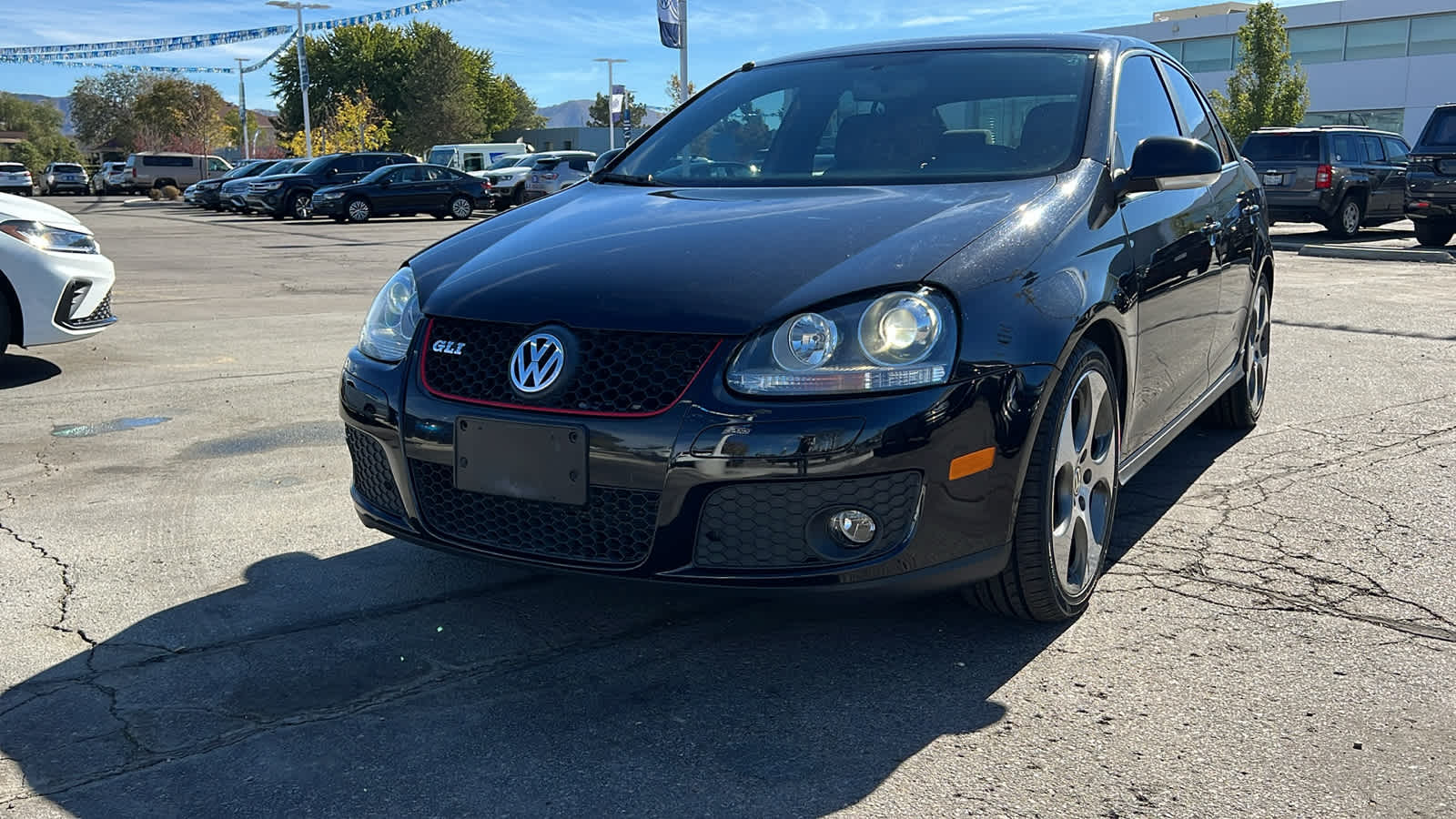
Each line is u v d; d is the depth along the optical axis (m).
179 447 4.84
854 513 2.47
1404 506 3.95
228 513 3.95
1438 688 2.63
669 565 2.52
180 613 3.10
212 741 2.43
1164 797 2.19
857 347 2.46
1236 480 4.28
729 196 3.26
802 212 2.95
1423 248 14.36
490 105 86.56
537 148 82.62
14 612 3.11
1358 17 37.12
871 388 2.44
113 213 32.38
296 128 78.06
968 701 2.58
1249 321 4.75
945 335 2.50
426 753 2.38
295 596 3.21
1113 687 2.64
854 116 3.63
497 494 2.63
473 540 2.73
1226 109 30.83
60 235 6.20
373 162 28.34
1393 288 10.17
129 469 4.51
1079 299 2.75
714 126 3.85
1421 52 35.88
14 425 5.23
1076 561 3.00
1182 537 3.66
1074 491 2.91
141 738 2.45
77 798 2.22
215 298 10.32
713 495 2.47
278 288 11.23
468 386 2.69
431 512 2.81
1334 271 11.73
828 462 2.41
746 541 2.48
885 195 3.07
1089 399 2.93
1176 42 41.16
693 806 2.17
